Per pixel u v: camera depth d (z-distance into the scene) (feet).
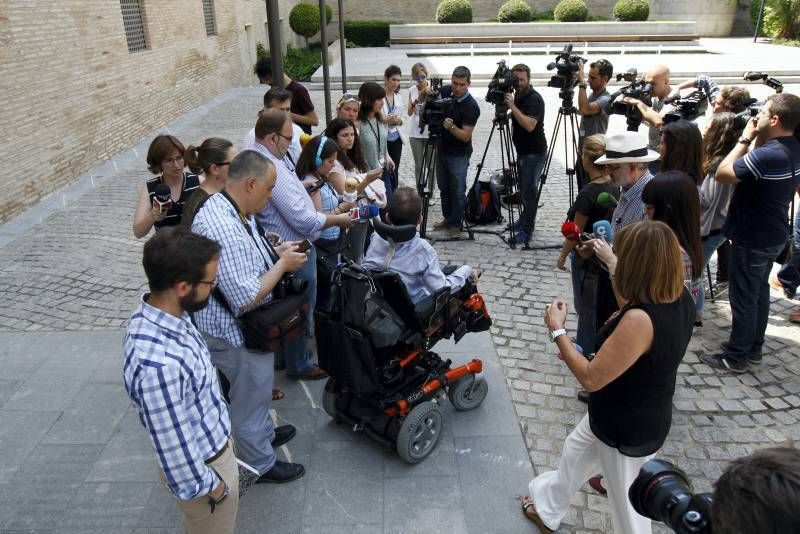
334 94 57.93
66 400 13.87
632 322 7.19
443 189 23.26
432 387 11.64
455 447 12.19
